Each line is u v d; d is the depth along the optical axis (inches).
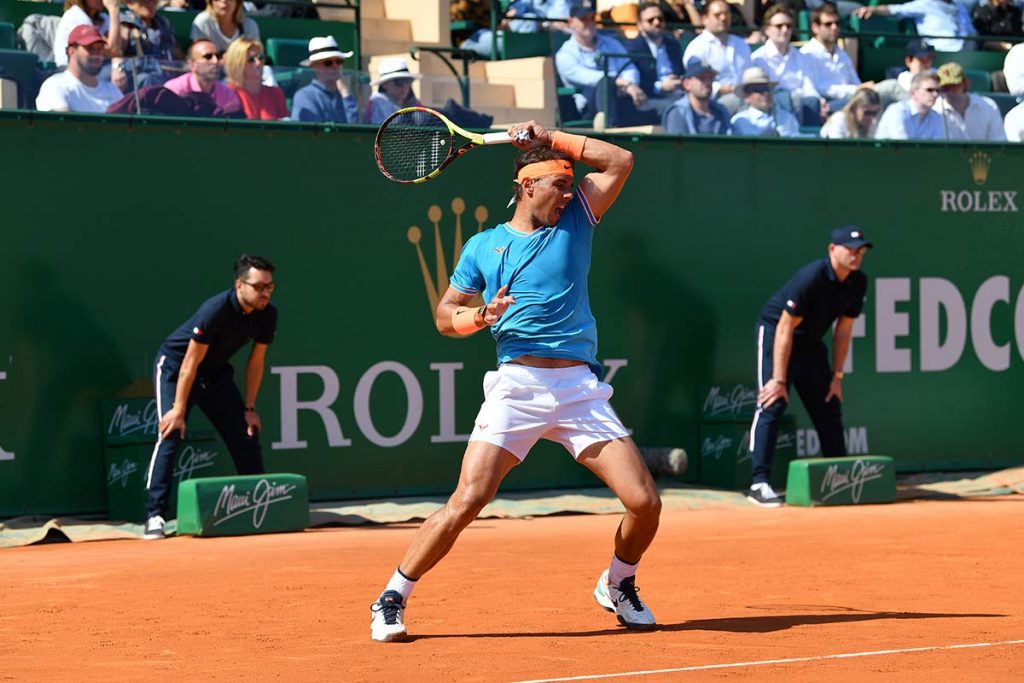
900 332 1817.2
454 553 1187.3
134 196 1482.5
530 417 761.0
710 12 1978.3
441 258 1620.3
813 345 1626.5
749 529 1353.3
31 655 740.7
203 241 1513.3
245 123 1526.8
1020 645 722.8
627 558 790.5
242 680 653.9
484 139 792.3
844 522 1406.3
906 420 1819.6
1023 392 1875.0
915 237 1829.5
